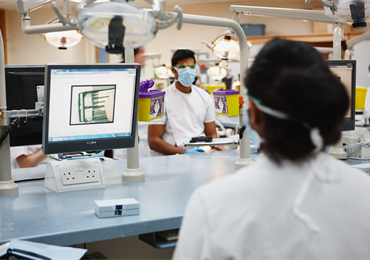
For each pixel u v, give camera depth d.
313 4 6.59
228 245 0.54
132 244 1.39
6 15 7.72
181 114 2.80
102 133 1.43
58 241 0.94
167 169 1.72
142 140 2.96
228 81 4.41
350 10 1.44
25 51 7.75
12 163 2.10
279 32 7.01
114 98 1.42
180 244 0.59
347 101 0.58
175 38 7.54
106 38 0.93
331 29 6.05
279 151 0.58
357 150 1.91
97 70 1.36
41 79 1.55
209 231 0.56
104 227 0.98
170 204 1.18
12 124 1.31
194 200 0.59
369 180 0.62
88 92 1.37
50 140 1.34
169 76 4.38
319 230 0.55
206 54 7.27
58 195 1.31
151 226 1.04
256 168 0.59
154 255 1.44
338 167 0.61
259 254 0.53
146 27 0.94
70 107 1.35
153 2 1.06
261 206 0.55
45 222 1.03
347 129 1.82
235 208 0.55
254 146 2.14
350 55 2.58
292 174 0.57
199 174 1.60
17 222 1.03
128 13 0.89
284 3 6.82
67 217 1.07
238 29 1.61
